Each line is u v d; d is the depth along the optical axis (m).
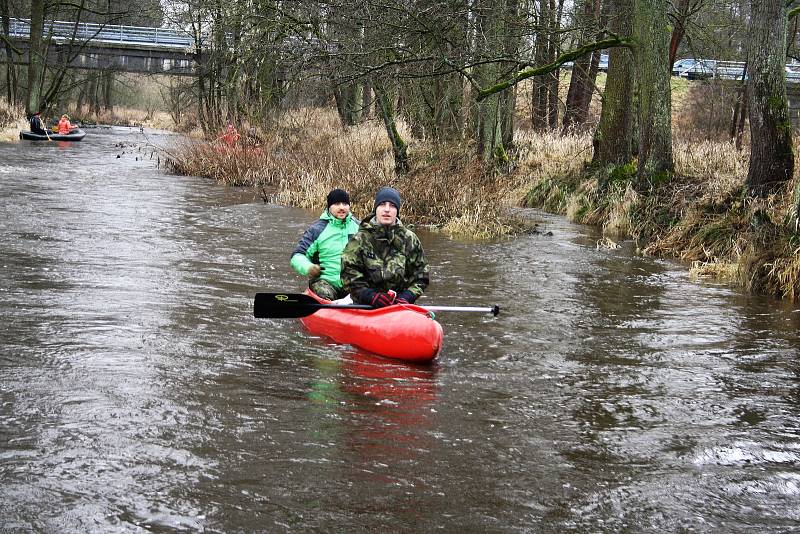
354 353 7.14
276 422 5.36
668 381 6.81
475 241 14.22
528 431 5.48
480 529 4.12
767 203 12.41
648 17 15.27
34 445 4.79
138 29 47.09
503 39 15.58
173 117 46.06
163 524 4.02
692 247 13.25
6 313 7.69
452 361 7.08
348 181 17.52
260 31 20.20
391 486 4.53
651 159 15.73
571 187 18.58
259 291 9.37
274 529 4.02
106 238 12.25
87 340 6.95
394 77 16.09
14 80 44.41
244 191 20.09
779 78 12.74
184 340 7.17
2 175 20.08
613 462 5.05
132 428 5.11
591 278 11.34
